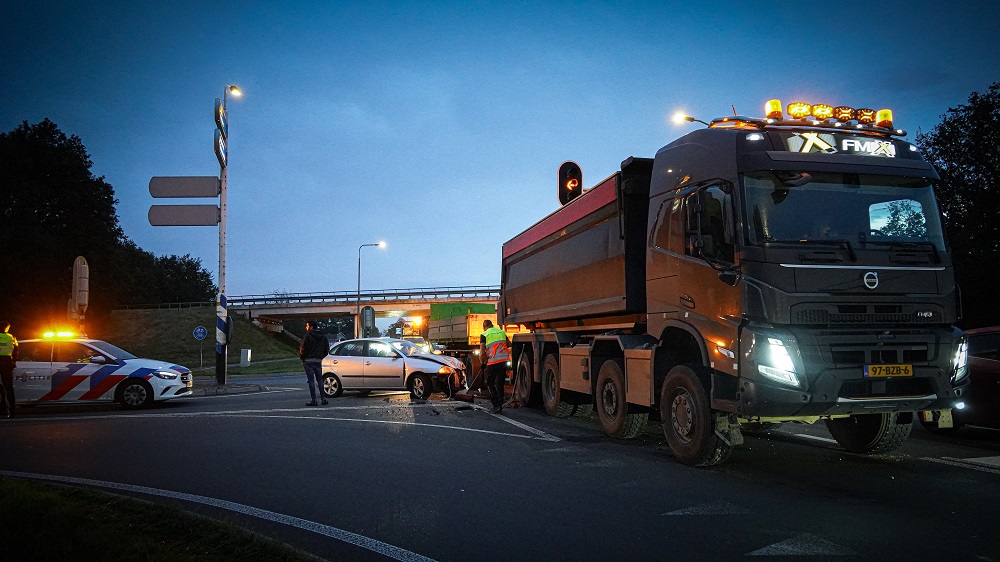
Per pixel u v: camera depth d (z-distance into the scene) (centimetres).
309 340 1450
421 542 469
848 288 635
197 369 4238
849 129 730
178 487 641
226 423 1126
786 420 669
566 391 1170
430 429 1023
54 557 398
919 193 694
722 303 672
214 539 443
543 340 1238
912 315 647
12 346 1330
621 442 895
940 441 896
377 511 549
